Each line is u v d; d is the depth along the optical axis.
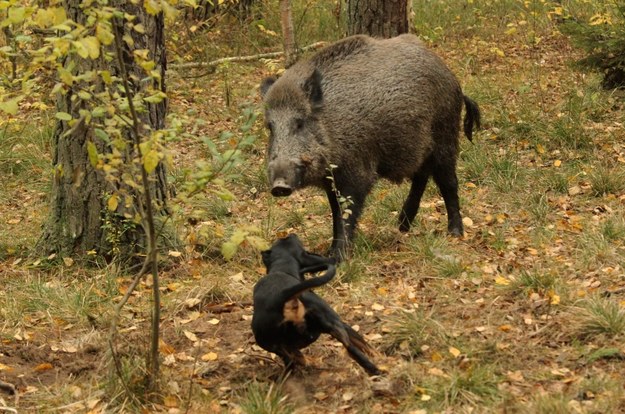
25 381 5.76
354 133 7.95
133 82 7.43
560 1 16.02
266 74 14.38
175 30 14.23
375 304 6.62
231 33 15.55
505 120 11.45
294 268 5.61
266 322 5.20
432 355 5.72
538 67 13.77
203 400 5.37
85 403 5.36
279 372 5.71
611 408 4.88
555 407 4.85
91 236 7.85
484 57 14.66
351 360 5.76
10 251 8.27
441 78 8.63
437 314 6.42
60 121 7.79
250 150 11.09
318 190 10.02
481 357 5.68
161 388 5.43
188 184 4.98
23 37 4.87
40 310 6.92
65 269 7.76
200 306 6.93
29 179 10.45
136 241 7.80
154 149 4.62
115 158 4.89
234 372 5.76
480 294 6.83
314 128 7.75
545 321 6.15
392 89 8.18
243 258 7.98
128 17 4.56
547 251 7.79
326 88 7.98
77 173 5.23
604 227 8.09
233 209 9.55
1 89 5.30
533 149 10.89
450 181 8.79
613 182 9.48
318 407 5.25
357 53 8.26
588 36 12.02
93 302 7.03
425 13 17.03
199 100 12.83
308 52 14.16
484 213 9.25
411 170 8.45
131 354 5.95
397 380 5.38
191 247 8.01
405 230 8.83
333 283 7.20
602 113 11.65
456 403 5.16
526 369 5.52
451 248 8.04
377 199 9.65
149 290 7.29
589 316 5.96
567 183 9.66
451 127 8.82
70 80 4.62
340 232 7.95
